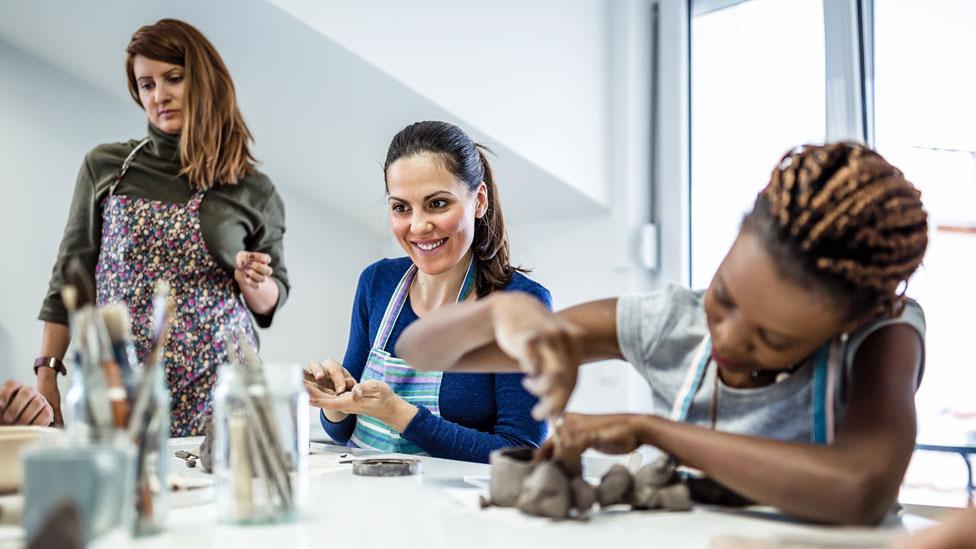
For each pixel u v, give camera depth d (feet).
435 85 8.54
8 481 2.91
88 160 6.82
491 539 2.45
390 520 2.70
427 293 5.45
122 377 2.39
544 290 5.37
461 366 3.68
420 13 8.48
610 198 9.79
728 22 9.55
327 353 11.62
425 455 4.75
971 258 7.62
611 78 9.95
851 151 2.69
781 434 3.11
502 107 9.00
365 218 11.58
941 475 7.61
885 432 2.67
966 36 7.70
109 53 9.50
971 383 7.55
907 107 8.10
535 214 10.35
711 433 2.81
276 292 7.03
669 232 9.77
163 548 2.29
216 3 8.05
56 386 6.53
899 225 2.59
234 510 2.60
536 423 4.96
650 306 3.49
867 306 2.67
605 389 9.70
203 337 6.53
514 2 9.15
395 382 5.24
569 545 2.38
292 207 11.40
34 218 9.91
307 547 2.33
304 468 2.80
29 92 9.95
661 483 2.88
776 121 9.11
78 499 2.07
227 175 6.70
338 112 9.34
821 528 2.63
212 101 6.64
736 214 9.46
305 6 7.82
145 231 6.52
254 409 2.62
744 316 2.73
